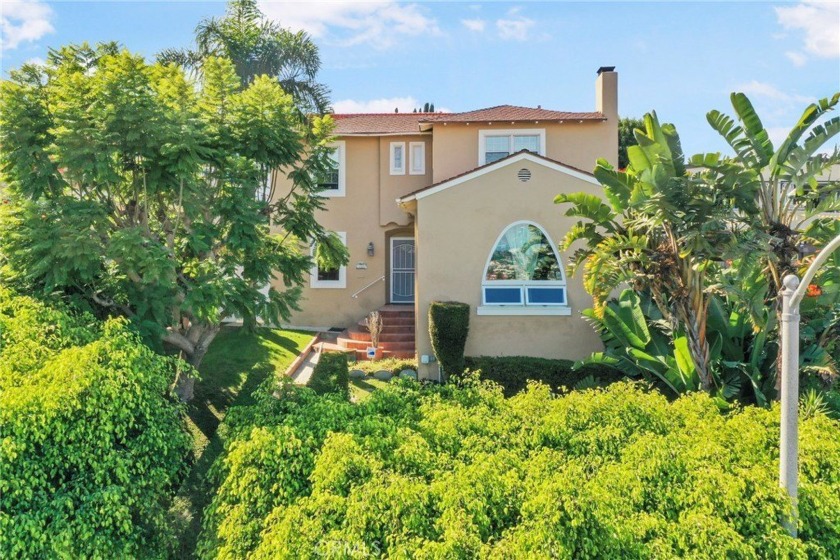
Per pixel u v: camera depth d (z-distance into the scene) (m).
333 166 18.31
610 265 13.59
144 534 9.37
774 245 12.85
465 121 22.39
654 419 9.84
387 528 7.34
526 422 9.73
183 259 15.58
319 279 24.52
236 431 9.81
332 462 8.27
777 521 7.52
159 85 14.82
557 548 6.71
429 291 17.80
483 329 17.62
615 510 7.30
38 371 9.52
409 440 8.93
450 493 7.47
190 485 11.49
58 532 8.09
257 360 18.84
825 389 13.26
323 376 14.73
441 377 17.42
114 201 15.10
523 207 17.61
